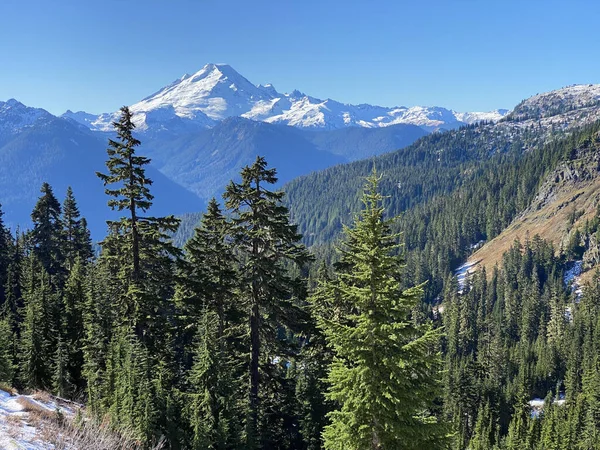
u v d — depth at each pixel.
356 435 13.66
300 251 25.72
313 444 31.58
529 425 65.69
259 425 26.62
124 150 25.47
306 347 28.67
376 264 14.20
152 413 21.47
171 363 30.84
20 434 14.44
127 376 23.45
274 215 24.42
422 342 13.52
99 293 38.25
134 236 26.44
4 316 48.81
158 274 27.91
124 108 25.38
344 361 14.80
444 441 14.20
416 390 13.56
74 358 37.09
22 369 33.78
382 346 13.88
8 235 70.88
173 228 27.27
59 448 14.07
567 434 59.25
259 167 24.30
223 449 22.33
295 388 34.09
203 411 23.45
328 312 26.08
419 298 14.05
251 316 25.67
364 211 14.45
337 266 23.80
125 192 25.47
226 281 27.70
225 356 26.28
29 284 49.44
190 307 28.64
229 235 25.41
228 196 24.78
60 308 45.97
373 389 13.44
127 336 26.22
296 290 26.08
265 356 28.94
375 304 14.20
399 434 13.27
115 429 18.47
